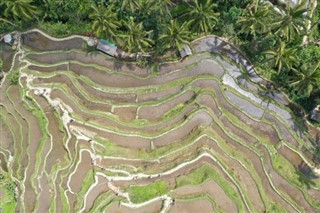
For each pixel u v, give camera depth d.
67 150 27.47
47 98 28.72
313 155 28.97
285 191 27.83
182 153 27.05
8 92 29.67
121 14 29.59
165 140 27.67
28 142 28.55
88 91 29.52
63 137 27.91
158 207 25.72
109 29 27.28
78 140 27.25
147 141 27.62
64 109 28.19
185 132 27.92
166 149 27.19
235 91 29.66
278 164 28.38
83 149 27.02
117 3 29.25
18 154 28.86
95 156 26.81
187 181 25.94
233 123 28.61
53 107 28.45
